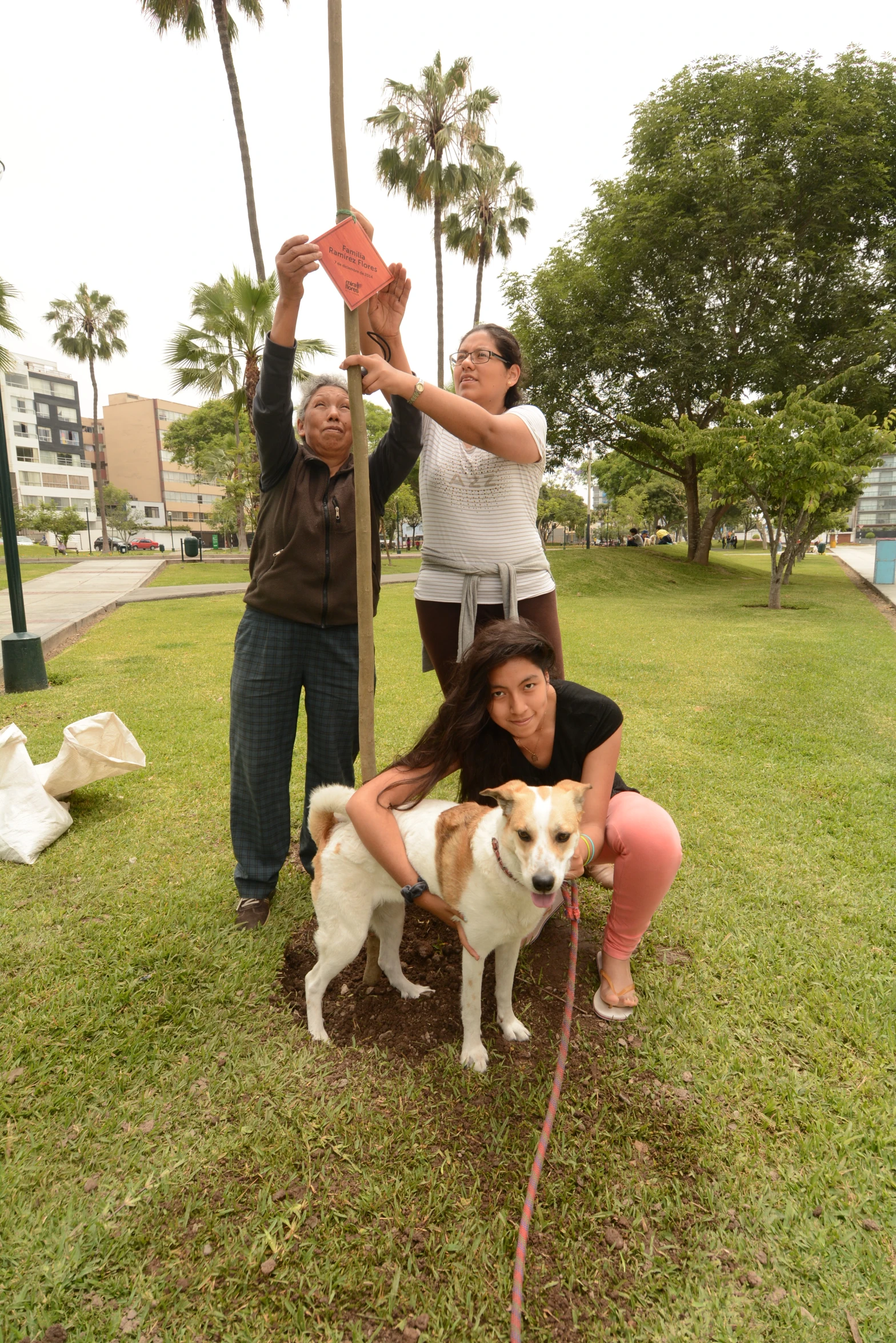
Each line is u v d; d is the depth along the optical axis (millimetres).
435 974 2684
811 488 13859
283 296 2254
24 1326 1447
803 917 2908
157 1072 2096
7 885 3188
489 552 2568
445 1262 1585
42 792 3605
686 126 20172
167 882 3209
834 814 3902
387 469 2781
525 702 2166
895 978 2506
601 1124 1946
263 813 2875
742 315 19641
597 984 2580
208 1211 1692
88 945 2703
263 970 2561
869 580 22156
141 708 6055
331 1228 1657
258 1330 1448
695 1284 1543
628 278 21078
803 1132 1919
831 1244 1619
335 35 2027
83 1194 1728
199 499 87625
